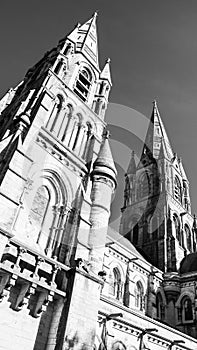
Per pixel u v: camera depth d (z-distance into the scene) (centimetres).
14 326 1984
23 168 2469
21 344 1975
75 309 2212
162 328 3538
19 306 2022
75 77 4012
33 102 3145
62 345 2014
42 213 2680
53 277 2236
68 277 2372
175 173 8406
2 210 2144
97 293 2452
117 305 3019
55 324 2167
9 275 1952
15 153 2462
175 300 5184
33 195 2575
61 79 3609
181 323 4875
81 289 2334
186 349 3659
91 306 2339
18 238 2283
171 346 3453
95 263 2675
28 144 2667
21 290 2091
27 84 4325
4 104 4375
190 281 5266
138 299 4706
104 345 2584
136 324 3133
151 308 4709
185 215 7438
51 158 2906
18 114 3048
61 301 2253
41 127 2911
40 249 2452
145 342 3083
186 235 7256
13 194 2278
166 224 6569
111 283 4288
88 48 4616
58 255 2536
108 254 4416
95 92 4353
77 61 4184
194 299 5000
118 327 2900
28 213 2464
